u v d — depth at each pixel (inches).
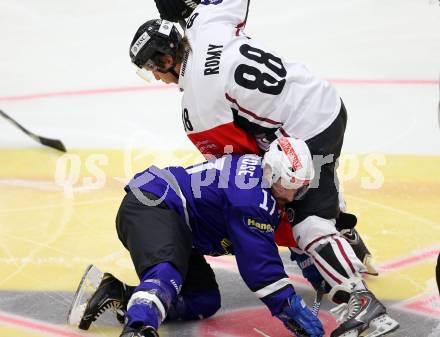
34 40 936.9
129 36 943.7
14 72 857.5
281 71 465.7
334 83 806.5
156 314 412.2
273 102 459.2
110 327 460.8
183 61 471.2
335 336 424.8
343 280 438.0
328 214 456.8
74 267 523.2
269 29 938.7
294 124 462.9
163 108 770.2
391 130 713.0
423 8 992.9
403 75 821.2
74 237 559.5
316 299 465.7
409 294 491.2
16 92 813.2
